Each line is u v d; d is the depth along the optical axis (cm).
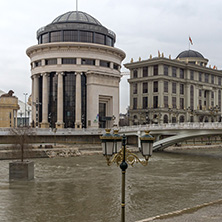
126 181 3672
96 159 5772
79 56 9638
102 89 9788
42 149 6319
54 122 9731
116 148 1161
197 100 12044
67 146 7269
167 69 11275
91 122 9488
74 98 9712
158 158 6175
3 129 7262
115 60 10350
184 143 9575
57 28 9856
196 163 5406
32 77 10462
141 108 11575
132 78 11906
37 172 4225
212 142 10619
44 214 2386
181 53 13338
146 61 11350
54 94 9812
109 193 3067
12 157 5625
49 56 9744
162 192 3133
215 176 4072
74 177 3878
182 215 1550
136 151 7106
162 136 8638
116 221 2225
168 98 11162
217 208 1691
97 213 2417
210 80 12719
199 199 2870
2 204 2648
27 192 3077
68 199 2830
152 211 2477
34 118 10219
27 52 10475
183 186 3425
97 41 10094
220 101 13238
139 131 7425
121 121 15400
